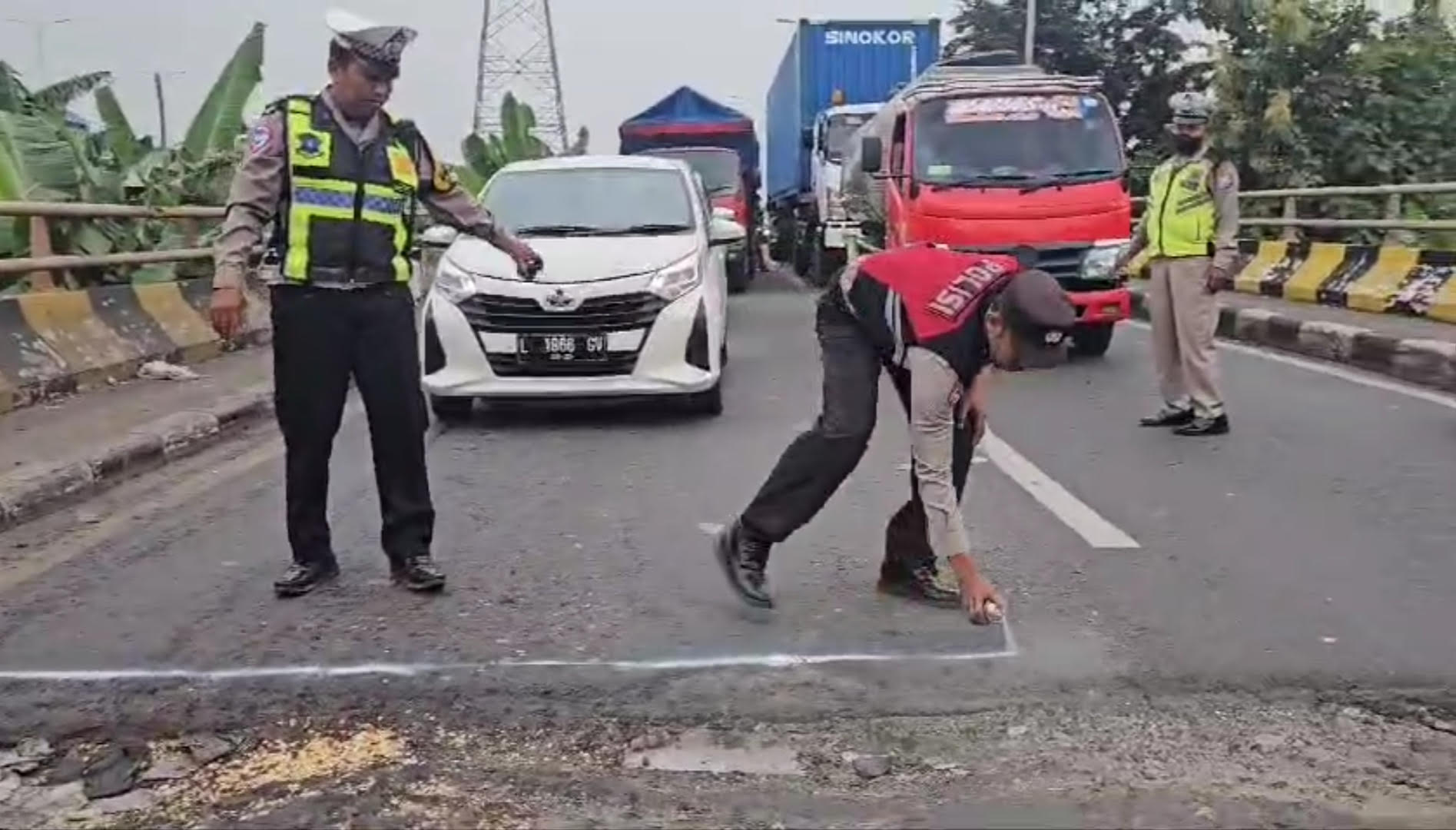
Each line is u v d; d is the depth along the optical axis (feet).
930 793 11.95
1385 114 66.28
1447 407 29.99
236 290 16.03
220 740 13.12
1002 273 14.57
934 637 15.44
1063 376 36.37
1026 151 39.93
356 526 20.75
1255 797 11.79
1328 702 13.67
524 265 18.35
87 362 32.14
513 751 12.84
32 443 25.23
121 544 20.03
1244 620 15.92
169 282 39.99
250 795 12.04
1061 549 19.04
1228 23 70.79
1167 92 93.76
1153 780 12.14
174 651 15.24
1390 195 46.06
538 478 24.35
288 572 17.56
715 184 71.92
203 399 30.50
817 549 19.16
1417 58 67.05
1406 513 20.79
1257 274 50.96
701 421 29.86
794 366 39.04
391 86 16.69
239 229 16.22
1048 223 38.22
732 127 84.84
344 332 16.90
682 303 28.78
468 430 29.09
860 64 78.54
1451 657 14.71
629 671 14.53
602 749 12.88
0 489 21.57
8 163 35.53
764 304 61.72
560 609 16.63
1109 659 14.73
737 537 16.44
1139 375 36.40
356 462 25.71
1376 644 15.11
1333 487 22.63
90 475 23.57
